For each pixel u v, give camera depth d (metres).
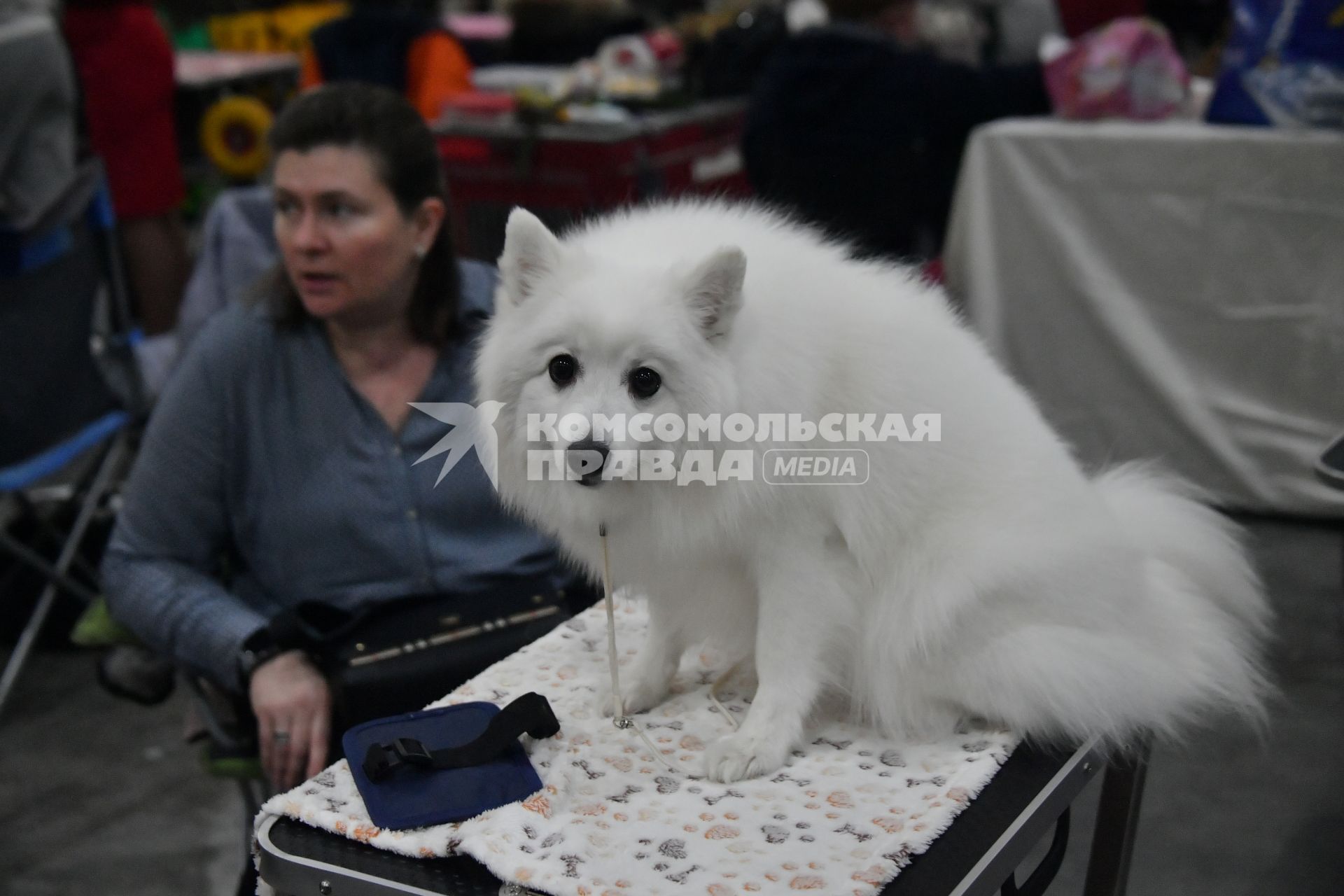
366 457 2.12
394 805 1.30
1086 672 1.47
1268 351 3.70
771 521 1.44
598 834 1.28
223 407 2.10
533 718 1.43
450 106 4.36
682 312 1.36
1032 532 1.50
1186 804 2.70
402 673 1.89
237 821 2.99
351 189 1.96
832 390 1.45
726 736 1.46
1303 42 3.55
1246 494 3.79
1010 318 4.00
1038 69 4.00
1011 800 1.39
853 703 1.59
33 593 3.85
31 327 3.11
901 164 3.88
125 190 4.94
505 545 2.19
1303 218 3.54
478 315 2.24
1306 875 2.46
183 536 2.13
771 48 4.86
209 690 2.15
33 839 2.92
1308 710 2.91
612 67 4.93
